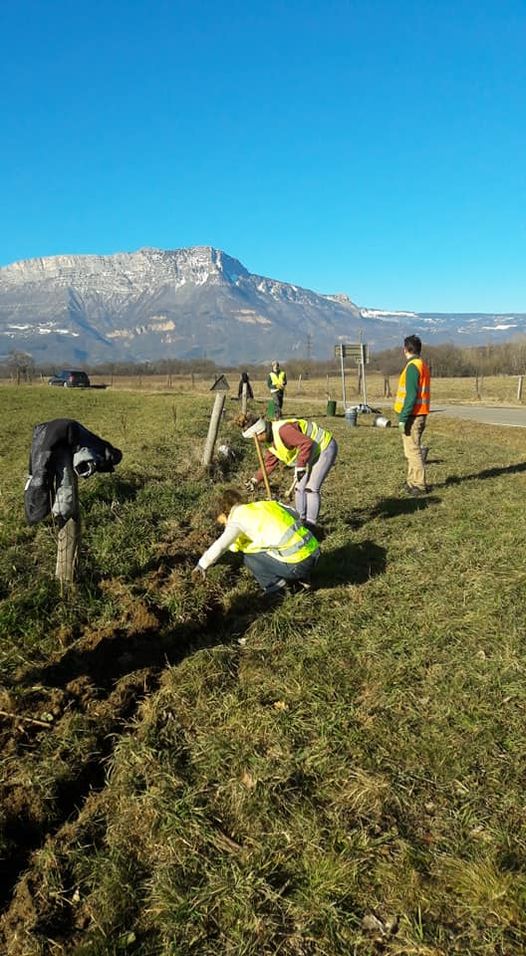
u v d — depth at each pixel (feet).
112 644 16.43
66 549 18.39
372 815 10.53
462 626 16.65
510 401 106.22
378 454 45.34
